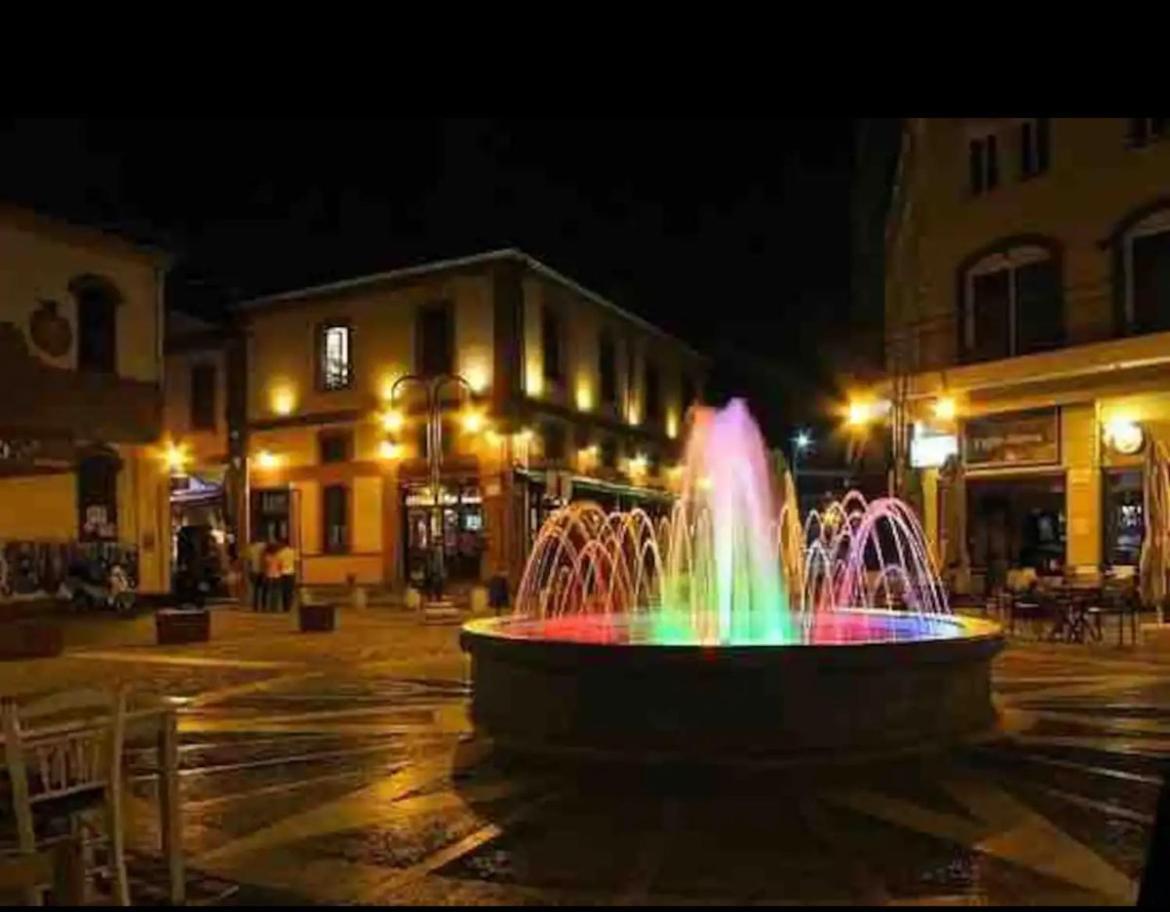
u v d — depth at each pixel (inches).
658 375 1795.0
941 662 330.3
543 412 1369.3
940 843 253.3
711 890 223.8
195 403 1517.0
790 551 999.6
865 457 1539.1
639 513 1235.9
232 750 380.8
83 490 1000.9
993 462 1026.1
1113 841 255.0
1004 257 1036.5
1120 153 957.8
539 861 244.5
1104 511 939.3
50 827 238.5
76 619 938.7
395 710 460.8
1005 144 1050.7
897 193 1417.3
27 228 955.3
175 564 1307.8
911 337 1120.2
